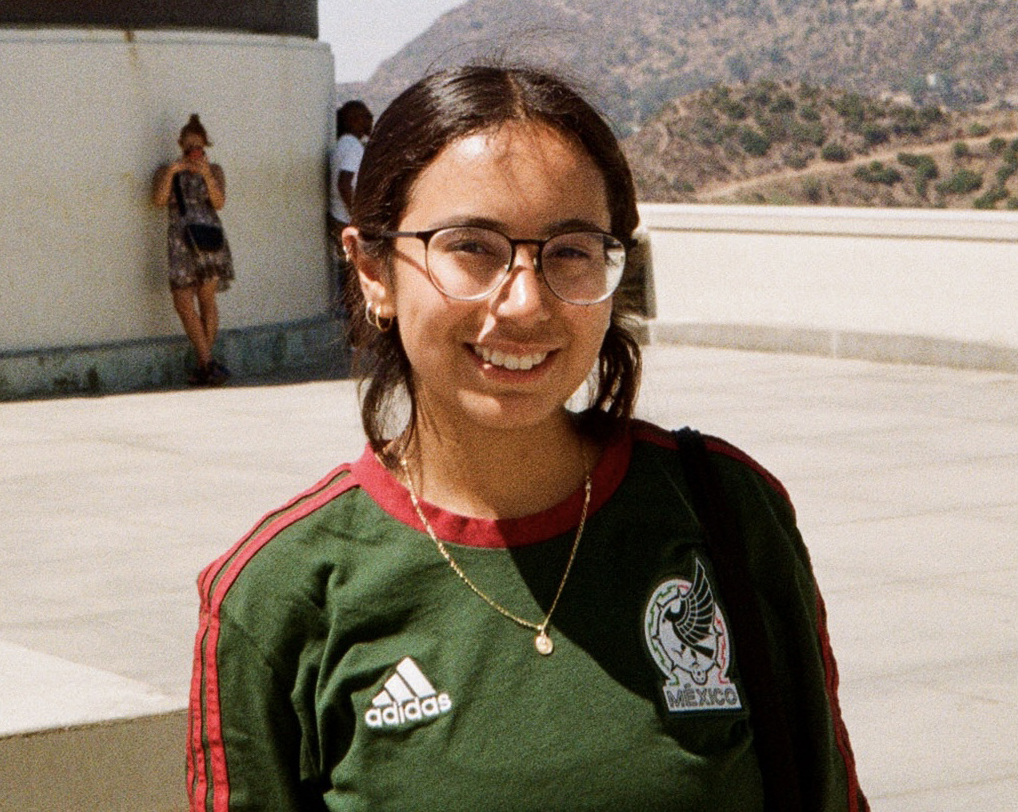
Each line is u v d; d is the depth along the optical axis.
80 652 5.30
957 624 5.89
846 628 5.90
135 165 12.09
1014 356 11.36
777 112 109.44
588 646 1.79
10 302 11.76
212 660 1.86
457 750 1.76
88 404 11.31
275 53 13.06
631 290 1.95
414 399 1.88
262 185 13.06
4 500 8.13
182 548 6.96
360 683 1.80
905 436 9.38
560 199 1.76
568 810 1.73
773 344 12.79
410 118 1.81
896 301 12.16
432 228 1.78
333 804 1.81
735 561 1.86
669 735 1.76
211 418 10.59
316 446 9.46
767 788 1.84
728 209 13.10
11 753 3.56
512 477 1.84
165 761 3.76
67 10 11.77
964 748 4.79
